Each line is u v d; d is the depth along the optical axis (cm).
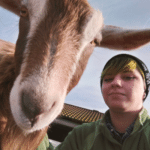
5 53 95
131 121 53
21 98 56
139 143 50
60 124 238
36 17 69
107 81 56
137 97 51
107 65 60
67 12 69
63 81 64
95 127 64
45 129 98
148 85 59
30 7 72
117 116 54
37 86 55
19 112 58
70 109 371
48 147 121
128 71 51
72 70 71
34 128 60
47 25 66
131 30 99
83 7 75
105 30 108
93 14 77
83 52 80
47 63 59
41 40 64
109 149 53
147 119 54
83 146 61
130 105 50
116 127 56
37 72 57
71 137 66
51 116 61
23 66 64
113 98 51
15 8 93
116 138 55
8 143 85
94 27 79
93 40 87
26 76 58
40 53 61
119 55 57
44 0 69
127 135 52
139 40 96
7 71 84
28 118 58
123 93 50
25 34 70
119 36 101
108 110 61
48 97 56
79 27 72
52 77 58
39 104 54
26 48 66
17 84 62
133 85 50
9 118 82
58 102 61
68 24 68
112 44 109
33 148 96
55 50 62
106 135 55
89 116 337
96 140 57
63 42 65
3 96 83
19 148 91
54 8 68
